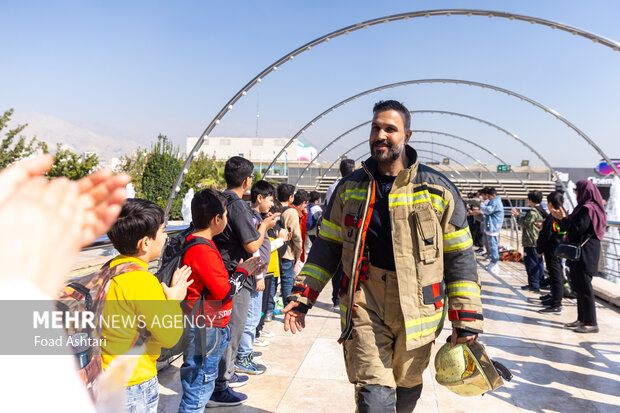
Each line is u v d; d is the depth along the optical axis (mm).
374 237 2430
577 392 4047
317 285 2592
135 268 1981
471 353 2354
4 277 279
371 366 2287
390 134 2391
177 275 2387
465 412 3615
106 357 1775
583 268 5781
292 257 6414
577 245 5672
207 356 2793
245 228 3275
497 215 10648
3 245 283
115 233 2082
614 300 7254
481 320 2371
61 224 306
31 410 295
